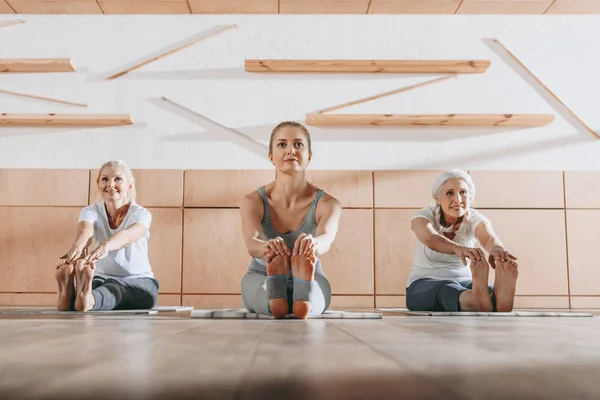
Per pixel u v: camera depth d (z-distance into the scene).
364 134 3.56
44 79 3.60
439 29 3.67
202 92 3.60
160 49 3.63
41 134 3.53
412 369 0.49
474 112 3.61
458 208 2.51
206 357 0.58
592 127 3.62
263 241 1.88
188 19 3.66
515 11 3.65
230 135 3.55
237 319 1.58
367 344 0.75
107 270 2.54
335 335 0.93
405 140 3.57
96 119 3.48
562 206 3.51
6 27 3.62
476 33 3.67
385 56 3.64
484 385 0.40
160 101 3.58
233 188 3.48
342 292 3.39
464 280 2.46
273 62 3.54
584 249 3.48
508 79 3.64
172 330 1.05
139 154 3.53
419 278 2.50
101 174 2.65
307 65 3.55
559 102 3.63
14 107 3.56
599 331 1.07
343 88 3.62
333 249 3.42
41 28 3.63
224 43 3.64
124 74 3.60
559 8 3.61
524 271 3.45
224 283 3.39
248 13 3.66
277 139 2.06
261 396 0.35
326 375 0.45
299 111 3.60
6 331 1.00
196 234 3.42
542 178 3.53
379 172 3.51
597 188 3.53
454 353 0.63
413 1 3.50
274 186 2.11
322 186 3.49
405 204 3.48
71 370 0.48
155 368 0.49
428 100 3.61
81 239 2.47
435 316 1.89
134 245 2.59
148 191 3.46
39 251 3.40
